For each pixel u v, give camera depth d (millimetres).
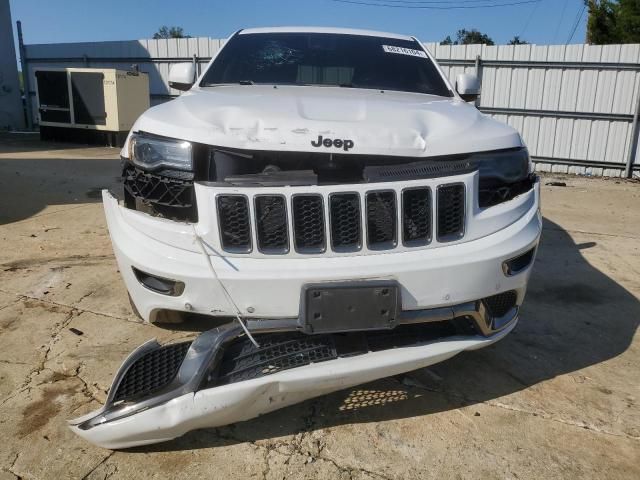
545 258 5137
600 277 4609
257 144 2295
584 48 11227
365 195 2182
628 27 21438
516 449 2346
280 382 2137
